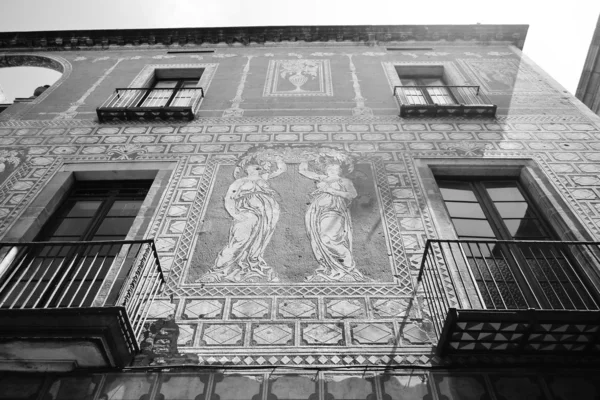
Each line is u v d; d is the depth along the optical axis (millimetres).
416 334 5008
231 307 5375
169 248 6238
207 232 6496
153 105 10477
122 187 7824
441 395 4375
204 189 7367
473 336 4531
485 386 4453
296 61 12312
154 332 5059
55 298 5562
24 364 4590
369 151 8297
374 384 4484
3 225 6617
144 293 5211
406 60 12180
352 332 5051
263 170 7801
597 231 6238
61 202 7469
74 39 13484
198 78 12008
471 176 7859
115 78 11555
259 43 13398
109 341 4422
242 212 6844
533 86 10633
